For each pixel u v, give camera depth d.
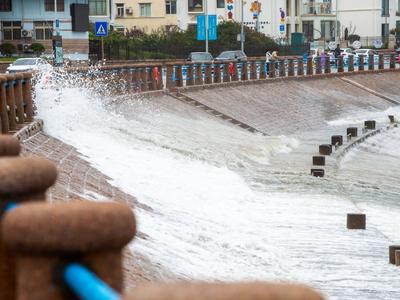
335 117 104.81
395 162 68.56
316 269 30.88
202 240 32.28
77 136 46.56
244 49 164.00
